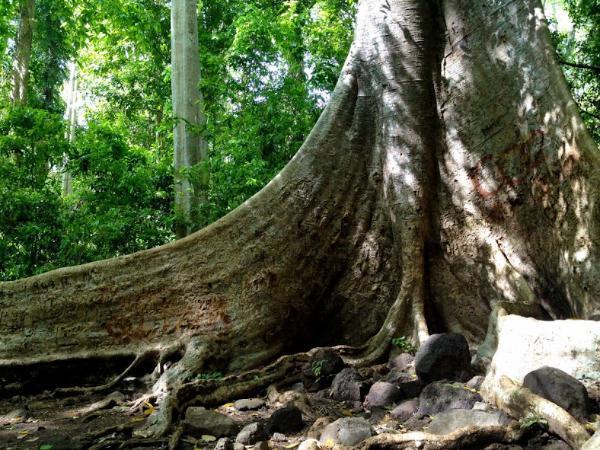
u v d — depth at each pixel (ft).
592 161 17.71
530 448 10.73
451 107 22.24
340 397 15.92
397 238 21.40
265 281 20.62
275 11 44.93
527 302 18.06
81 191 36.27
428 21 23.03
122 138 38.09
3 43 52.80
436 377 15.07
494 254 20.24
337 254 21.98
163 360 18.60
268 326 20.25
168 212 38.68
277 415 13.35
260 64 36.81
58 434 14.11
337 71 38.63
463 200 21.31
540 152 19.35
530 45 20.61
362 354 19.33
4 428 14.80
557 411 10.80
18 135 35.45
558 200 18.52
